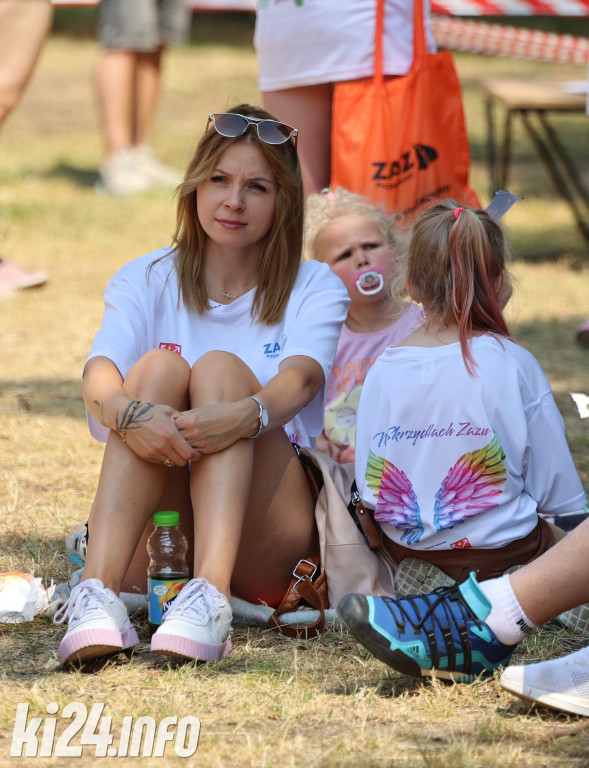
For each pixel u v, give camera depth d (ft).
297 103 44.45
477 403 24.16
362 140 41.57
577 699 20.45
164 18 93.71
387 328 33.81
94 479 36.88
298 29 42.63
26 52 61.67
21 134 124.77
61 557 29.35
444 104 41.60
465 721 20.54
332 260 34.01
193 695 21.43
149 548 24.84
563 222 84.74
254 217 26.86
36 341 55.52
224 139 26.76
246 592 26.35
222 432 23.45
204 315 27.94
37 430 41.96
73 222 83.20
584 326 53.31
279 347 27.68
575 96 73.15
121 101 93.66
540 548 24.88
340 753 18.93
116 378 25.39
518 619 21.49
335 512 25.81
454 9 67.67
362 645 22.39
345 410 33.22
